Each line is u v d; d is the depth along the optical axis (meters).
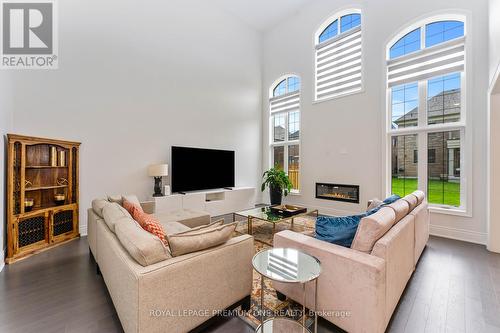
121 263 1.41
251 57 6.19
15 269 2.43
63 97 3.45
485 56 3.19
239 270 1.72
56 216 3.14
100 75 3.80
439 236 3.55
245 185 6.07
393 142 4.17
